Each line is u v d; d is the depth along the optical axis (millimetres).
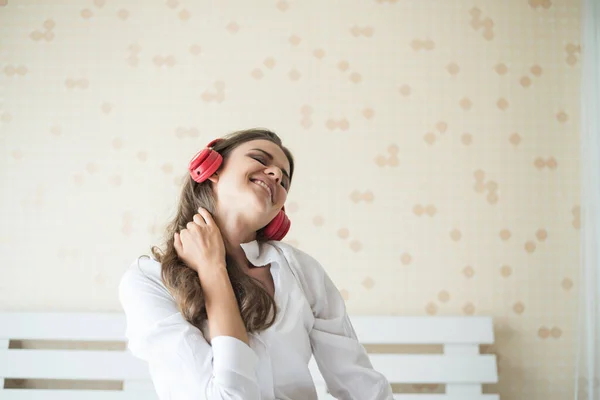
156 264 1259
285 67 2377
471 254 2281
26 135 2299
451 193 2318
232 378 1077
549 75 2414
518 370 2219
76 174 2277
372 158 2328
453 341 2141
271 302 1243
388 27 2426
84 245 2229
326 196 2297
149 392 2043
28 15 2381
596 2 2137
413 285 2254
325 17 2422
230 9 2410
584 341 2020
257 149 1303
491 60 2416
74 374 2043
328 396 2066
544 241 2303
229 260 1282
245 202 1250
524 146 2363
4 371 2035
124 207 2258
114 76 2352
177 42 2381
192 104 2340
